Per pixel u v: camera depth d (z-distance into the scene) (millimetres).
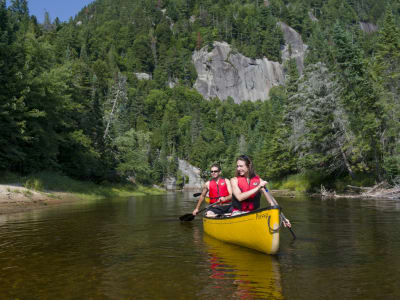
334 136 25031
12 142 19500
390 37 25922
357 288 3057
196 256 4418
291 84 43000
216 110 140625
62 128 25578
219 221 5613
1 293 3014
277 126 41531
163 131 97062
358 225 7035
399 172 20109
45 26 125562
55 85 21125
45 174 21438
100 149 31625
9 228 7023
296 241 5316
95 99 32406
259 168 52312
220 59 161625
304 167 28016
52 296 2924
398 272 3551
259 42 172750
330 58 27516
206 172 90250
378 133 23156
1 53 18969
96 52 143250
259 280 3322
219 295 2906
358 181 24562
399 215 8852
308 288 3072
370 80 24422
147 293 2975
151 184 49438
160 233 6344
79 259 4262
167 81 154750
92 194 22828
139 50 159375
